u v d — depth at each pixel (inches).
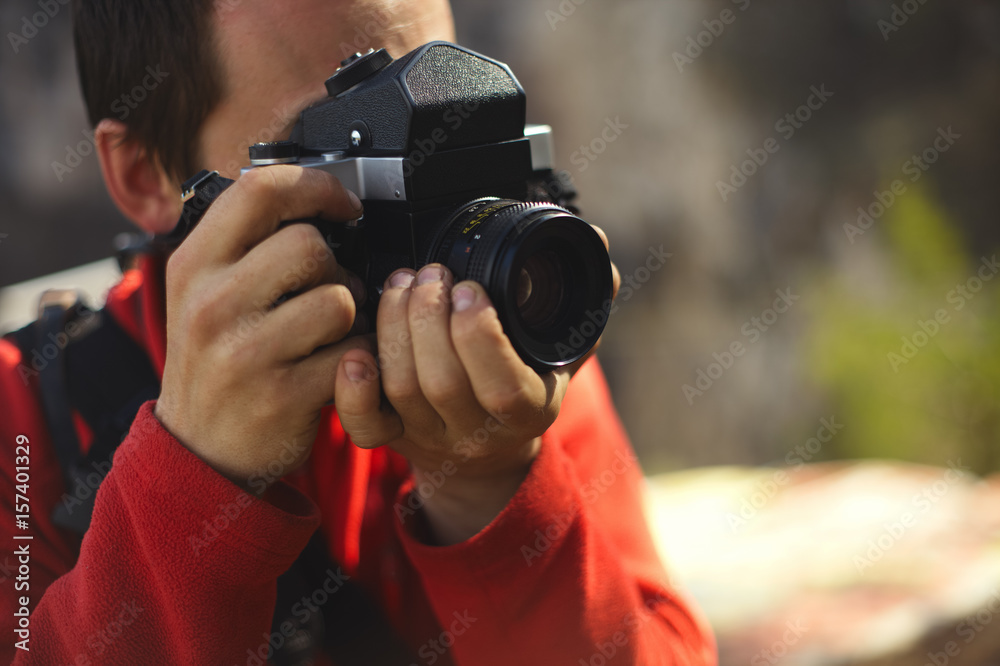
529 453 34.2
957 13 243.0
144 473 27.4
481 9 241.3
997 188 246.5
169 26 34.9
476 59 31.9
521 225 27.1
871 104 252.4
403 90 29.2
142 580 28.1
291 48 34.4
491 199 30.9
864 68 250.4
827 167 252.4
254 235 27.2
